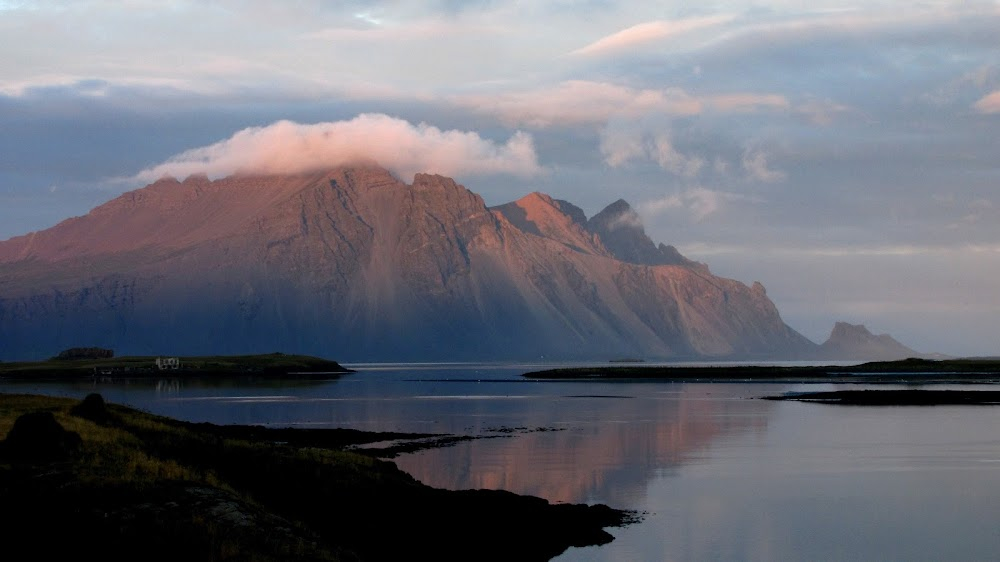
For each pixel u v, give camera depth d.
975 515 55.09
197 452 49.59
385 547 41.81
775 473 69.44
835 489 62.94
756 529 51.03
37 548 32.06
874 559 45.56
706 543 47.69
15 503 34.75
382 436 91.06
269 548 35.03
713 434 95.94
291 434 89.00
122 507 35.28
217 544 34.00
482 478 65.75
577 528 49.72
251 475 47.47
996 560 45.75
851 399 145.75
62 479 36.97
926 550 47.38
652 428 102.94
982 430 98.69
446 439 89.69
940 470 71.12
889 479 67.00
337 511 44.97
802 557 45.66
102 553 32.19
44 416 40.81
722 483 64.94
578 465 72.62
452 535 45.00
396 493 49.75
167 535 33.88
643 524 51.59
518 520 49.25
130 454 42.56
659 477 67.25
